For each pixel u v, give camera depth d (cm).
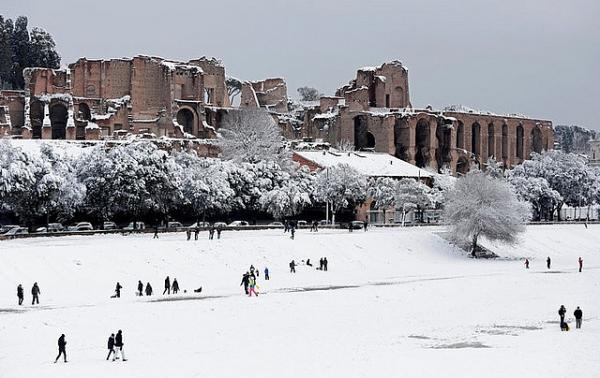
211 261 16562
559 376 8200
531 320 11781
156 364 8744
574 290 15000
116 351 9025
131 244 16425
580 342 10044
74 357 9181
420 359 8944
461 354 9231
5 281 13862
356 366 8588
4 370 8512
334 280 15738
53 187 18188
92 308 11975
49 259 14975
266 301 12900
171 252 16438
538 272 17662
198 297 13300
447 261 19700
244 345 9838
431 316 12031
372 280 15812
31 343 9888
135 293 13875
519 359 8975
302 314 11994
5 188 17438
